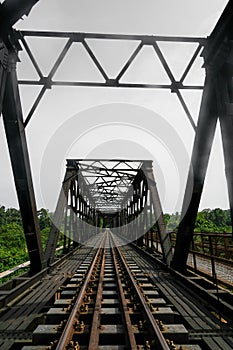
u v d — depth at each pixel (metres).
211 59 4.73
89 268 8.70
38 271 7.29
